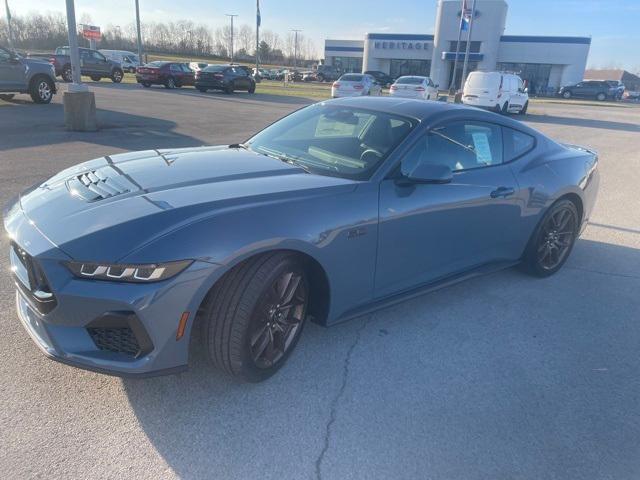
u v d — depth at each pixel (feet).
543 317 13.01
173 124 44.24
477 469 7.88
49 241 7.88
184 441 8.02
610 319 13.09
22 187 20.98
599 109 111.04
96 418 8.35
